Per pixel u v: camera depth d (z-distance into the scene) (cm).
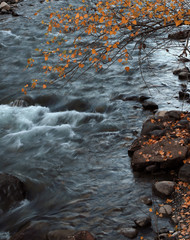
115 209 491
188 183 511
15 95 970
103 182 561
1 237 467
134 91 923
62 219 483
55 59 1213
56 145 698
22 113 857
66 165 625
